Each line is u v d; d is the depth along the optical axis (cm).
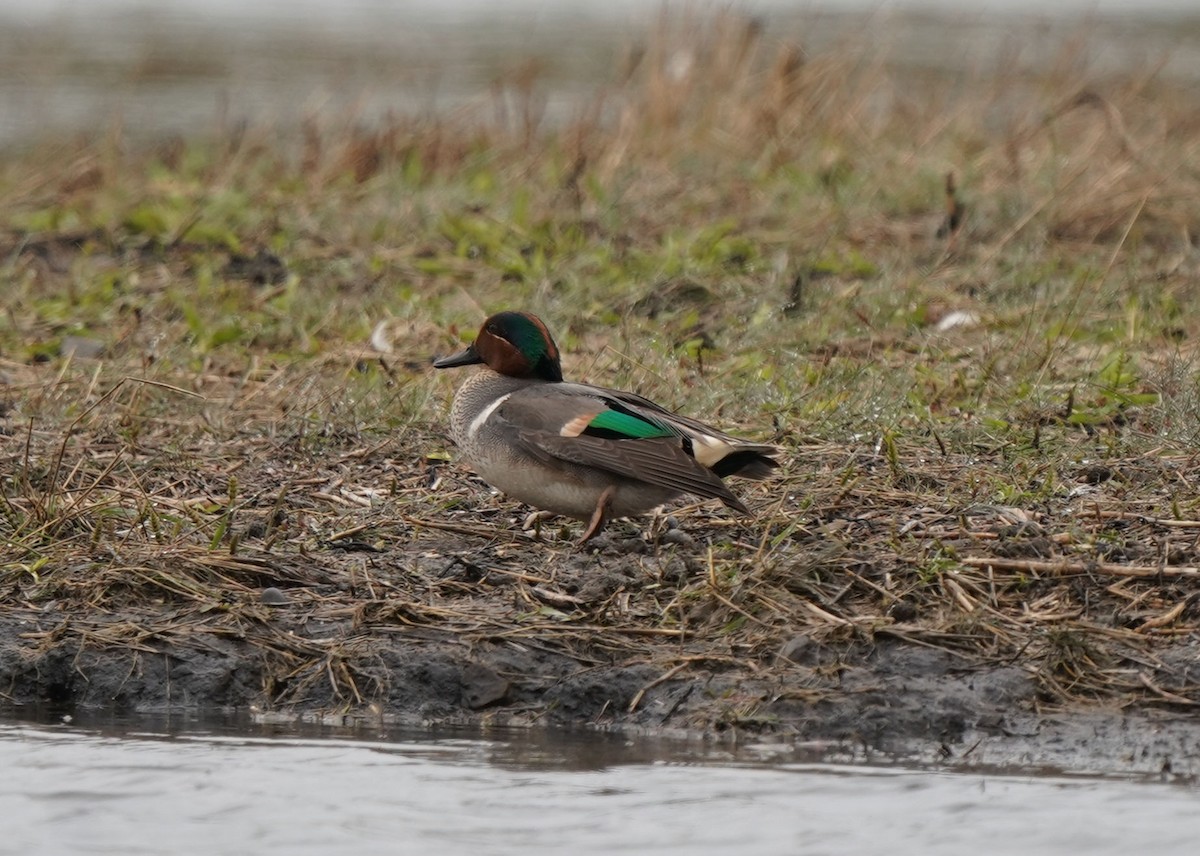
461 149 2184
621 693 937
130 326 1541
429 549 1086
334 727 930
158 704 966
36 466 1200
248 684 970
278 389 1385
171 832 779
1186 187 1897
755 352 1428
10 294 1667
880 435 1229
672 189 1972
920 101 2445
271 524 1091
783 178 2011
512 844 760
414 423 1295
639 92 2369
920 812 791
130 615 1014
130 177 2158
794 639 948
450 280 1680
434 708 948
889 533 1065
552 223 1823
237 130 2277
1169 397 1269
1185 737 870
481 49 3606
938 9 4122
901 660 934
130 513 1127
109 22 4025
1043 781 832
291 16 4209
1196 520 1066
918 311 1516
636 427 1012
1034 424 1247
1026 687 912
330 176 2069
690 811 797
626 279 1647
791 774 846
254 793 827
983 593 984
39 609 1023
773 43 3112
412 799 816
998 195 1894
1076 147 2095
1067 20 3944
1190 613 959
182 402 1348
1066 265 1684
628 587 1015
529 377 1091
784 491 1115
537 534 1092
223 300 1628
